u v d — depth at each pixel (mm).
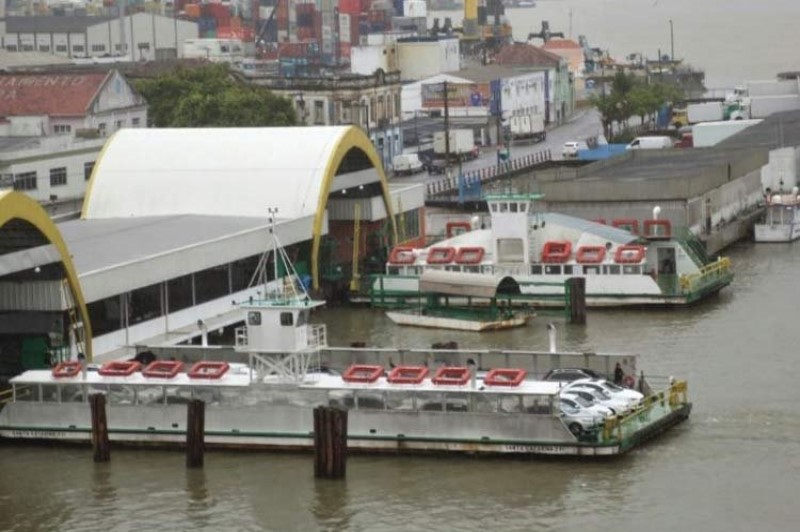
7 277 135000
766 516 105125
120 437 122500
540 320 164625
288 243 169875
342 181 181500
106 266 143875
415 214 199125
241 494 112312
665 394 124562
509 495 110000
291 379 120438
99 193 182375
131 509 110312
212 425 121125
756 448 117750
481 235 173875
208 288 157625
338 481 113562
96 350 141250
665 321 161375
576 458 115938
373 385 119250
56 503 111875
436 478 113562
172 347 136250
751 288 177375
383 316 169875
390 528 105250
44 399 124250
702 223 196375
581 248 169500
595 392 121688
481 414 116938
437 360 130625
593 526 104438
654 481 111625
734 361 142625
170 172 182875
